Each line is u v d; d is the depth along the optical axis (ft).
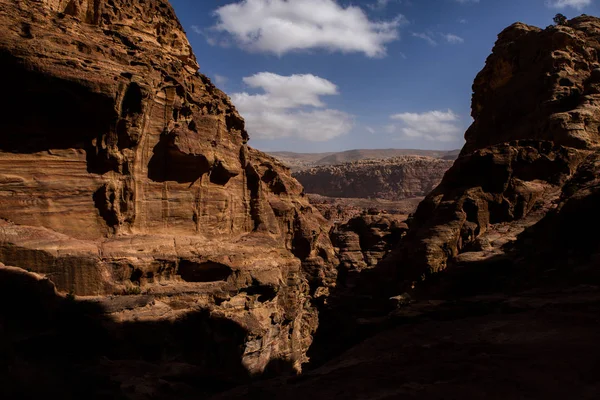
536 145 130.31
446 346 50.90
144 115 90.12
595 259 82.53
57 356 56.75
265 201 137.59
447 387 36.09
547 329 52.34
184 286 88.63
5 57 70.13
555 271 86.99
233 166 115.44
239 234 121.80
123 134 85.87
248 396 41.09
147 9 115.14
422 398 34.45
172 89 100.12
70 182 79.41
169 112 99.35
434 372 40.98
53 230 75.72
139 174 91.09
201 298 87.92
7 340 45.98
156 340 72.28
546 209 115.85
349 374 44.24
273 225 136.26
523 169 127.34
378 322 99.19
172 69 106.32
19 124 74.49
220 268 96.27
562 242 95.04
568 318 56.08
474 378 37.63
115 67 85.66
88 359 59.16
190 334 81.25
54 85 74.02
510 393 33.68
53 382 45.34
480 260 102.58
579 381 34.65
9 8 77.00
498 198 122.93
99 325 65.77
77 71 76.13
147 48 104.58
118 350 66.39
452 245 115.24
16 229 69.51
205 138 105.29
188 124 103.86
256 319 97.76
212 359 81.87
